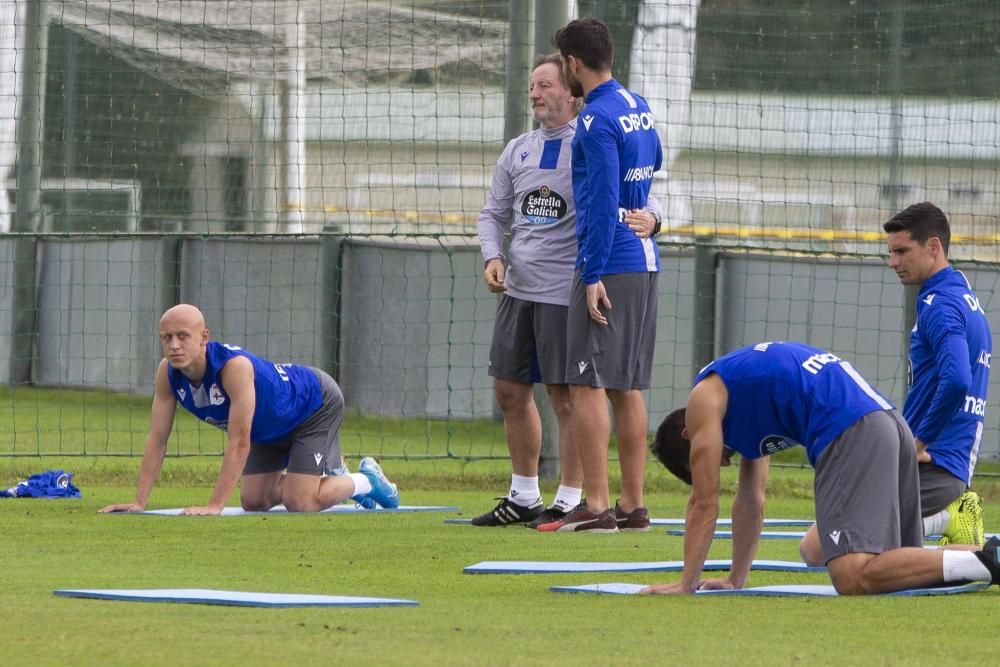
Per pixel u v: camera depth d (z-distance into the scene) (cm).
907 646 1312
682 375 4769
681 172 4878
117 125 5606
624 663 1211
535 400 3531
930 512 2219
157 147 5609
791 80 4912
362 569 1972
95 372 5766
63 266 5794
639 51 4856
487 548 2252
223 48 5516
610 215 2475
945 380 2128
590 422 2541
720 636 1366
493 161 5453
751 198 4947
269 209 5509
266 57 5503
